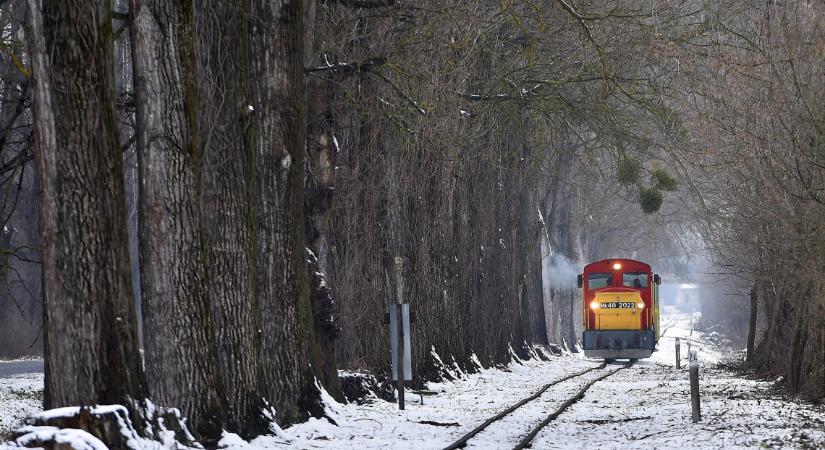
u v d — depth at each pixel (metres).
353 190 97.19
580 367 154.88
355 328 96.81
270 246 66.81
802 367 86.38
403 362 80.12
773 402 76.62
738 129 80.50
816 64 73.94
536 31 109.69
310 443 57.41
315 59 82.94
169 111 52.41
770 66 75.81
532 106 118.19
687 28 108.31
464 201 132.38
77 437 39.16
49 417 41.28
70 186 45.00
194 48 53.59
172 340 52.22
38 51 44.78
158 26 52.41
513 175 157.25
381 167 100.06
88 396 44.84
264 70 66.88
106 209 45.88
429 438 60.00
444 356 118.31
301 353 67.00
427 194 111.50
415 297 107.69
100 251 45.53
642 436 58.50
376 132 98.75
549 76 115.38
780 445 50.72
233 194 59.19
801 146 73.81
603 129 118.50
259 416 58.44
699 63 97.62
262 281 66.62
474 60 104.62
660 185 117.00
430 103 91.44
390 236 102.00
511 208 157.12
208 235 58.88
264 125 66.69
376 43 88.94
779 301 106.38
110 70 46.78
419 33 88.88
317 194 82.25
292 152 67.44
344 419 67.75
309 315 68.94
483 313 139.88
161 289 52.28
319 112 83.31
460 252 131.62
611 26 110.50
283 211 67.00
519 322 164.50
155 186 52.28
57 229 44.97
